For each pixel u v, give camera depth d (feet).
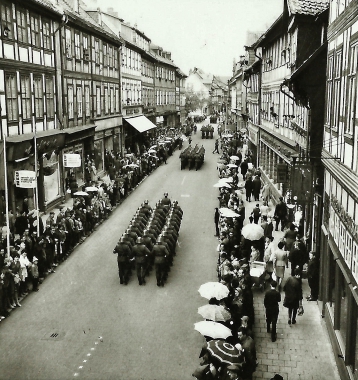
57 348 38.17
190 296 48.44
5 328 41.42
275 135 85.87
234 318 40.06
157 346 38.58
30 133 70.79
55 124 83.10
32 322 42.52
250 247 55.93
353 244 31.48
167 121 233.96
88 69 103.65
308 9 59.62
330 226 41.11
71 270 55.42
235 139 165.68
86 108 102.68
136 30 156.04
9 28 65.21
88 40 103.65
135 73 158.10
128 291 49.67
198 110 414.00
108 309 45.29
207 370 29.43
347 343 32.53
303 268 53.67
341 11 37.96
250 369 32.58
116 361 36.37
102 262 58.13
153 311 44.91
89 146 105.19
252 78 136.15
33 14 73.61
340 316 37.42
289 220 68.95
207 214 82.23
